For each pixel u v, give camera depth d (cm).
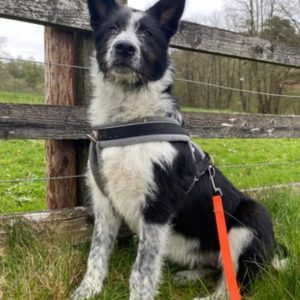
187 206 77
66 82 89
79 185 95
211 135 109
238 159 292
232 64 867
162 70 77
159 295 76
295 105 821
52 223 88
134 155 70
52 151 92
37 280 71
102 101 78
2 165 221
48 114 83
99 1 80
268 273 72
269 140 421
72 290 74
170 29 80
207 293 77
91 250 80
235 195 85
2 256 80
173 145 72
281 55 122
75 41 90
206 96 856
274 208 117
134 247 94
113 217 81
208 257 86
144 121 73
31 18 78
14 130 79
